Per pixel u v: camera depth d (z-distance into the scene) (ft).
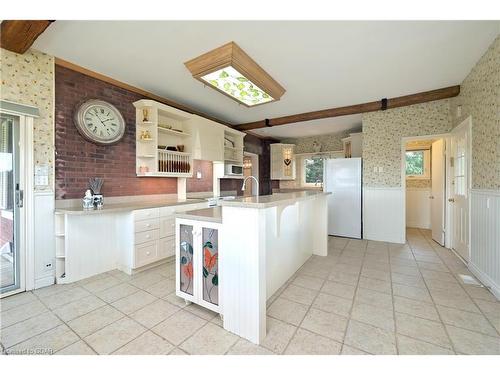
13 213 7.70
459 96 10.98
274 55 8.33
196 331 5.72
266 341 5.35
